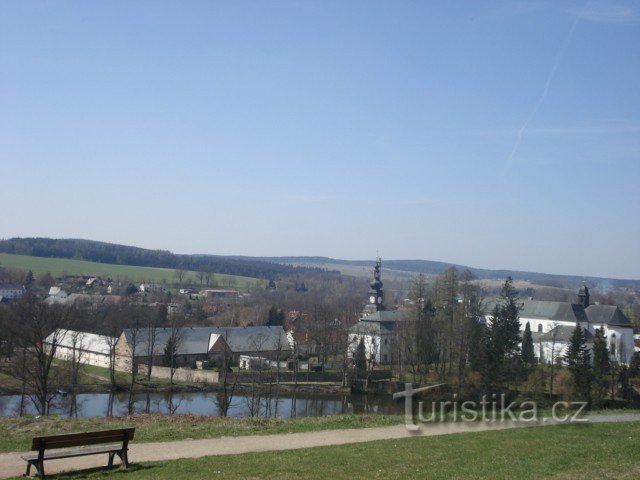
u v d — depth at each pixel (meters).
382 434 34.59
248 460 26.81
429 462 26.42
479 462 26.45
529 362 114.44
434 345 107.88
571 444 30.36
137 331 114.12
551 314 152.50
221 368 118.38
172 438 32.78
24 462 26.92
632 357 120.19
